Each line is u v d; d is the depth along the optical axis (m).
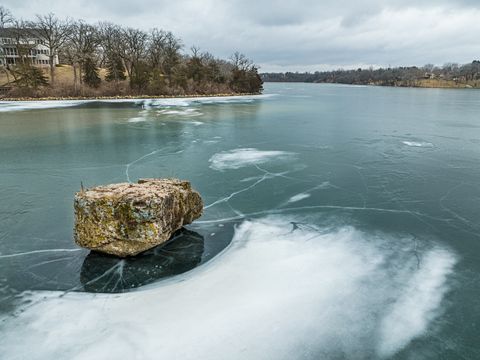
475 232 11.29
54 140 24.69
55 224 11.62
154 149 22.16
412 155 20.92
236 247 10.12
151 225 9.17
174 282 8.49
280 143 24.16
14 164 18.59
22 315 7.37
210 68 79.25
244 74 80.94
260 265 9.18
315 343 6.68
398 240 10.70
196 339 6.68
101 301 7.81
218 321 7.14
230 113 41.56
